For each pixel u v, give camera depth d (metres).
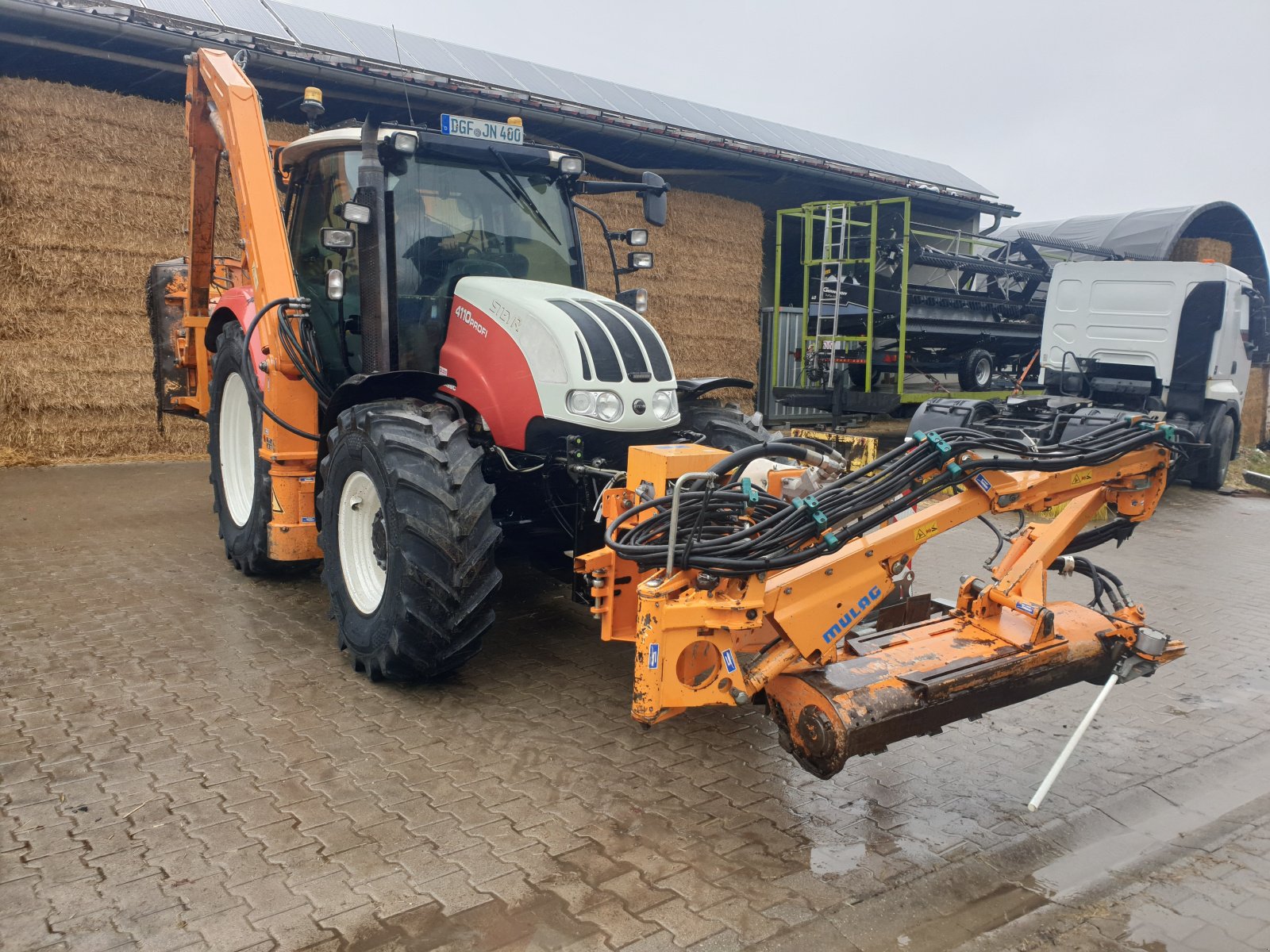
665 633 2.71
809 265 12.19
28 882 2.48
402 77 9.07
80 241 8.22
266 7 10.02
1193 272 10.24
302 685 3.90
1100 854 2.91
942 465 2.97
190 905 2.41
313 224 5.03
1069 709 4.11
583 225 10.91
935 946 2.41
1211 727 3.96
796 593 2.81
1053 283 11.30
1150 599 5.95
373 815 2.89
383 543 3.88
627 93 12.77
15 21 7.75
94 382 8.45
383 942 2.30
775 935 2.41
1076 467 3.18
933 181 15.54
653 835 2.87
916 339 12.21
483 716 3.68
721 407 5.03
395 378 3.99
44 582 5.14
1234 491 10.98
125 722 3.47
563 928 2.39
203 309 6.20
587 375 3.96
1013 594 3.18
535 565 4.66
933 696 2.77
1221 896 2.71
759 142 12.72
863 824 3.02
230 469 5.56
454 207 4.59
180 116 8.56
